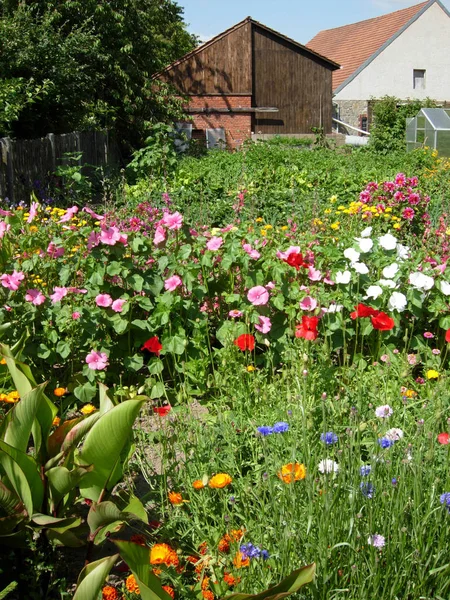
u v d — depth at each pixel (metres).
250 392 4.14
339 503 2.54
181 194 10.84
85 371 4.36
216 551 2.65
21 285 4.68
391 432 2.89
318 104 37.69
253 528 2.69
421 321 4.98
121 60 23.89
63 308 4.49
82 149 16.44
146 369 4.90
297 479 2.56
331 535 2.43
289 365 4.54
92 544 2.75
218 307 5.10
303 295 4.67
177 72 36.06
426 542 2.55
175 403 4.53
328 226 7.96
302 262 4.54
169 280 4.64
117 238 4.57
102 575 2.21
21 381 2.89
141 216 8.52
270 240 5.24
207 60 36.00
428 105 37.16
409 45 46.34
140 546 2.23
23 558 2.79
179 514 2.96
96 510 2.55
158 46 27.27
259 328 4.59
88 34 20.97
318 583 2.40
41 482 2.74
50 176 13.36
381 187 9.07
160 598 2.22
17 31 17.16
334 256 4.94
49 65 17.31
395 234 8.54
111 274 4.59
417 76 47.12
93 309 4.55
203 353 4.71
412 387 4.19
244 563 2.47
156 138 13.60
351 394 3.62
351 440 2.67
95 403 4.46
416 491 2.51
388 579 2.44
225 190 11.69
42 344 4.44
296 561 2.47
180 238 4.90
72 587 2.80
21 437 2.75
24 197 11.89
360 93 46.53
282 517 2.56
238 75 36.28
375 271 5.18
